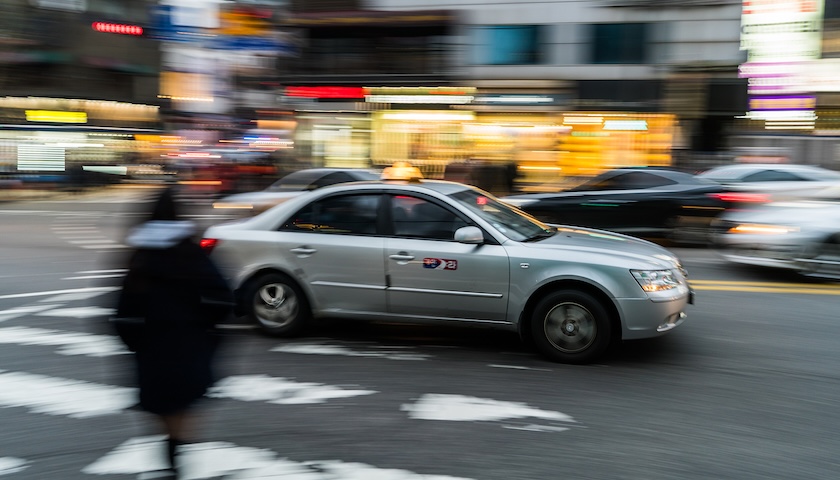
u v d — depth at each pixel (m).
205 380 3.27
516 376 5.04
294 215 6.12
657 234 12.17
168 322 3.19
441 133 26.02
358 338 6.15
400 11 26.06
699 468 3.49
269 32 28.20
